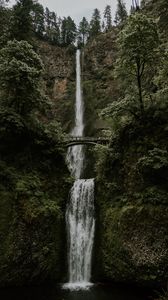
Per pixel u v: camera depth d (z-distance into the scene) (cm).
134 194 2216
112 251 2202
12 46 2772
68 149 4312
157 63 2491
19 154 2556
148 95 2505
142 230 2070
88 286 2186
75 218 2547
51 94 5734
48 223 2333
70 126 5109
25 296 1955
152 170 2138
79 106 5334
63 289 2114
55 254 2347
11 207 2241
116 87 5053
